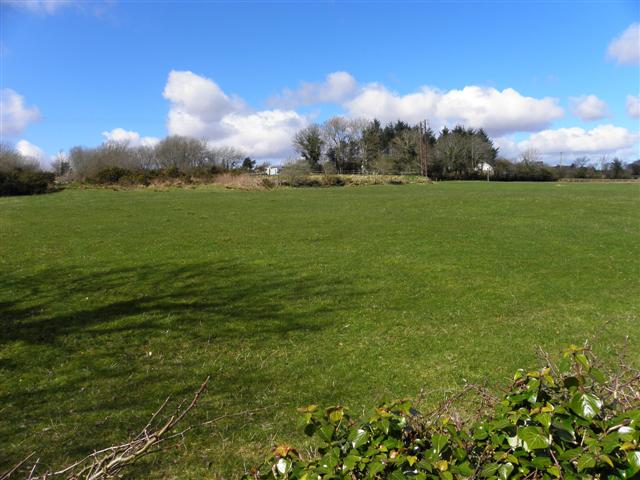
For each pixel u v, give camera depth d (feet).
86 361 22.04
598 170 268.82
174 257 45.09
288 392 19.19
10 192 131.34
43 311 28.81
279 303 31.37
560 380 7.88
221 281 36.58
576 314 29.48
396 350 23.81
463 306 31.12
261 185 163.53
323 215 79.05
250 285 35.63
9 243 51.47
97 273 38.52
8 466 13.92
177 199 111.86
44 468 13.78
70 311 28.84
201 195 126.31
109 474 8.43
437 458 6.98
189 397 18.65
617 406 8.00
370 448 7.03
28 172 140.67
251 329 26.63
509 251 48.65
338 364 22.11
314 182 179.42
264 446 15.10
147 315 28.43
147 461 14.16
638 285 36.24
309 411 7.73
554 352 23.35
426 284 36.45
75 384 19.71
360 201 105.40
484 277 38.55
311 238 56.44
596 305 31.32
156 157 286.46
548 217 74.59
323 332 26.37
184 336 25.40
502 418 7.39
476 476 6.93
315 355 23.17
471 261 44.21
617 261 44.14
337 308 30.48
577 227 64.23
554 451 6.90
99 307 29.76
